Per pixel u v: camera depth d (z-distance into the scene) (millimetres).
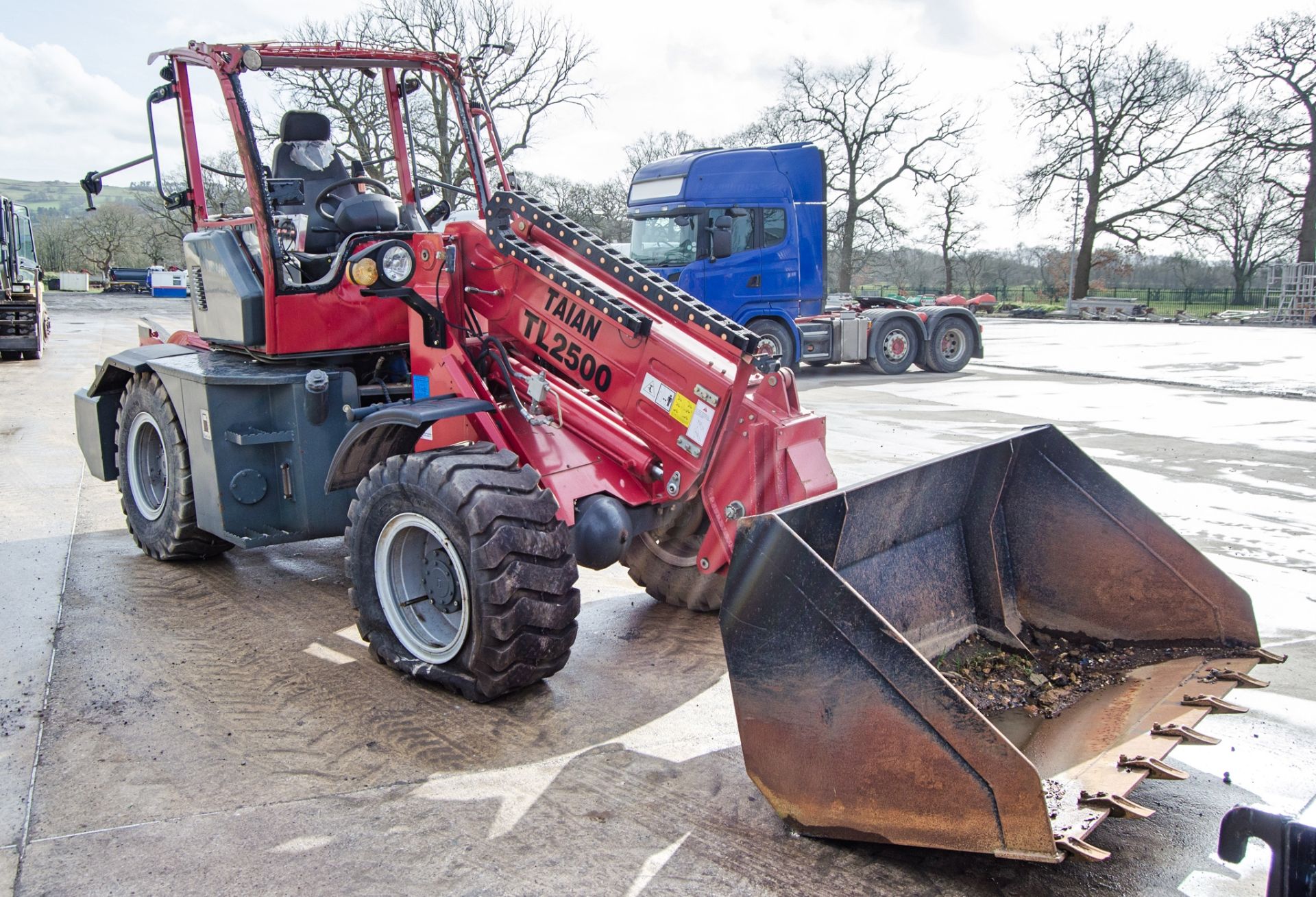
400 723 3291
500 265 3863
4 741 3156
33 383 11984
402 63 4648
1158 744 2484
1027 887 2428
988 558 3408
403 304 4547
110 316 26047
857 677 2355
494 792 2854
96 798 2811
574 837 2625
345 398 4293
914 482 3064
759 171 12961
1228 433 8797
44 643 3984
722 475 3607
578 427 3865
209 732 3223
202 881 2426
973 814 2219
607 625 4281
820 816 2500
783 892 2391
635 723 3314
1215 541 5445
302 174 4887
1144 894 2410
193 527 4734
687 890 2396
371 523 3562
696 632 4191
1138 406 10625
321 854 2539
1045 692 3062
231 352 4812
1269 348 18578
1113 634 3250
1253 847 2625
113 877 2441
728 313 12961
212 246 4543
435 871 2471
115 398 5562
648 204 13258
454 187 4941
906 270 49031
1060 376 13977
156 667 3764
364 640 3803
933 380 13680
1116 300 37219
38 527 5762
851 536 2908
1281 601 4500
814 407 10789
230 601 4531
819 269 13758
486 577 3162
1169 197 36781
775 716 2521
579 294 3670
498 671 3262
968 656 3320
